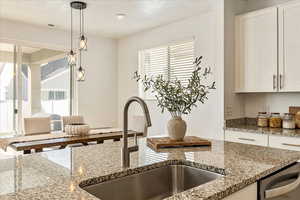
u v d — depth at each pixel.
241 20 3.20
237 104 3.33
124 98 5.08
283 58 2.80
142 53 4.77
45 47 4.38
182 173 1.37
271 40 2.90
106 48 5.09
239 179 1.02
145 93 4.63
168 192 1.36
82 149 1.70
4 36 3.89
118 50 5.23
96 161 1.36
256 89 3.04
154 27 4.38
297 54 2.69
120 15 3.69
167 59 4.26
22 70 4.18
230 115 3.23
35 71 4.32
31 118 3.56
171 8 3.43
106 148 1.73
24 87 4.20
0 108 3.96
